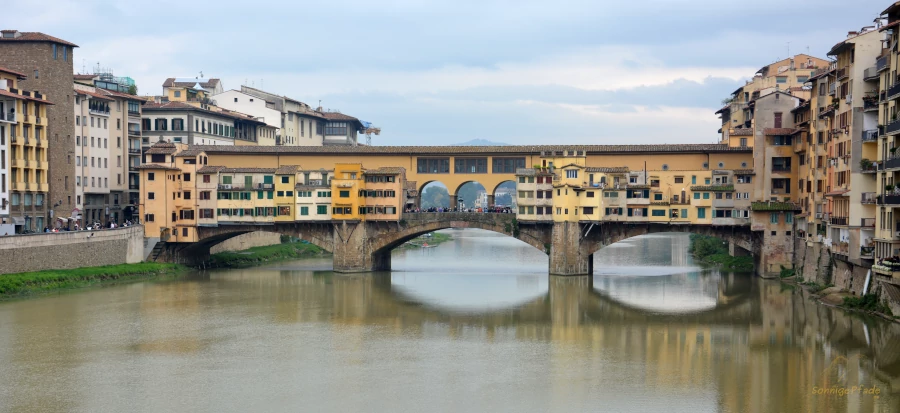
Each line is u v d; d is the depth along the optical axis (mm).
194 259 151375
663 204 138625
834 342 88438
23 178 128375
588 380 77000
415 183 154250
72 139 145500
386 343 90750
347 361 83312
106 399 71750
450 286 130000
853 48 103688
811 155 126062
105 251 132500
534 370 80250
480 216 144250
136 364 81812
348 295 120625
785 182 137250
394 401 71562
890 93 92062
